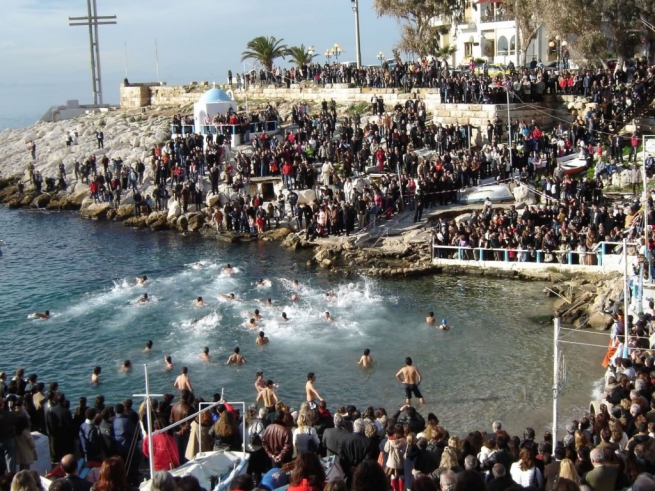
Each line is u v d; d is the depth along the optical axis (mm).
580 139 50156
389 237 45000
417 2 75812
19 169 70562
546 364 28312
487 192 46531
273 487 12945
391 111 62625
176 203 53188
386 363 28844
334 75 70250
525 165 48281
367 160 52594
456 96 57125
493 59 80812
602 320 31578
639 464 13258
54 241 50281
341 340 31203
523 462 13320
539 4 60500
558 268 38156
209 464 14234
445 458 13422
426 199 46969
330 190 47688
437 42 81812
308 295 37031
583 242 38094
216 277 40438
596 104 50719
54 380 27984
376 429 15883
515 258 40094
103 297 37469
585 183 42281
